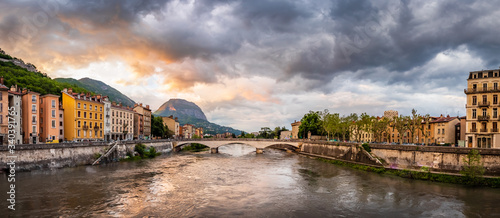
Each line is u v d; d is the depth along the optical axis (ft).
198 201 116.16
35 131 234.79
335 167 221.46
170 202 113.70
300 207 110.73
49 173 163.94
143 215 97.30
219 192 132.16
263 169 207.41
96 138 295.48
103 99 315.37
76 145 197.77
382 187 145.18
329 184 152.76
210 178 166.30
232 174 182.39
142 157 269.44
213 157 302.86
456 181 152.76
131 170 187.93
